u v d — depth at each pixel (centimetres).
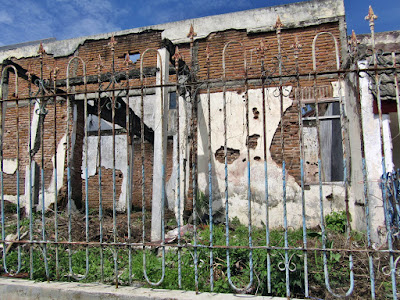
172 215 847
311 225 614
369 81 468
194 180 273
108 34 905
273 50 698
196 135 686
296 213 625
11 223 606
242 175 660
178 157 285
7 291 280
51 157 824
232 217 650
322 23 679
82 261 351
